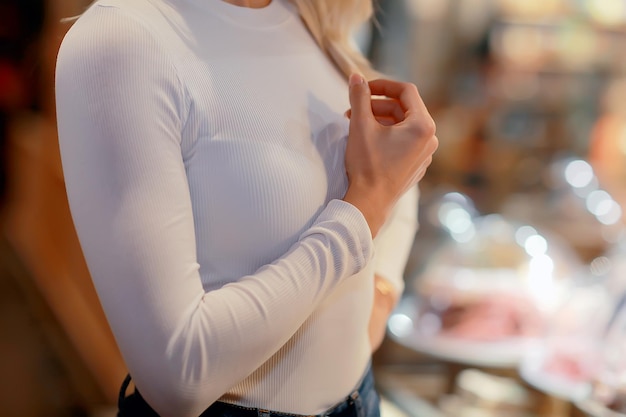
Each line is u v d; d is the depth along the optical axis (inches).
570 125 124.6
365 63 48.0
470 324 67.5
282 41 41.1
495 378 66.6
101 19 34.4
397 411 67.1
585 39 129.6
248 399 37.6
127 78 33.3
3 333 169.6
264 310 33.7
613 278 67.4
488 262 73.2
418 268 74.8
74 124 33.6
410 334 67.6
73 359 152.7
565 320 65.9
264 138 36.5
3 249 245.3
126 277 32.6
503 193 107.8
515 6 134.2
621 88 125.5
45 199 201.5
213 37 37.6
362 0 47.3
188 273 33.3
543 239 76.9
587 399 57.2
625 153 114.2
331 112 40.6
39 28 267.3
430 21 143.8
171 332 32.5
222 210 35.7
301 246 35.1
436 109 139.3
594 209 89.8
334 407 40.4
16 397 136.4
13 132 280.1
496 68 134.3
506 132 125.2
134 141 32.9
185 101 34.9
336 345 39.9
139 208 32.6
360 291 40.7
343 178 38.9
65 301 172.4
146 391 34.2
